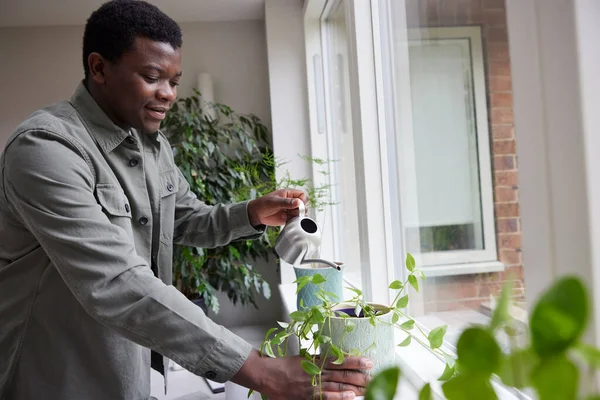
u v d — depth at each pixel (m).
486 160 0.89
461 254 1.01
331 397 0.72
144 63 1.02
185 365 0.80
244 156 2.81
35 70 3.02
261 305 3.07
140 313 0.82
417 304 1.27
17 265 1.05
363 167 1.42
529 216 0.60
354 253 1.97
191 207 1.40
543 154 0.57
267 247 2.64
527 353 0.29
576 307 0.27
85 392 1.05
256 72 3.05
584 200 0.51
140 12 1.02
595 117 0.50
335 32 2.16
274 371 0.77
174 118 2.72
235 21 3.04
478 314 0.95
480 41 0.89
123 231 0.92
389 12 1.34
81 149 0.99
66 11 2.75
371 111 1.41
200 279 2.51
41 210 0.88
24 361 1.05
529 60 0.58
